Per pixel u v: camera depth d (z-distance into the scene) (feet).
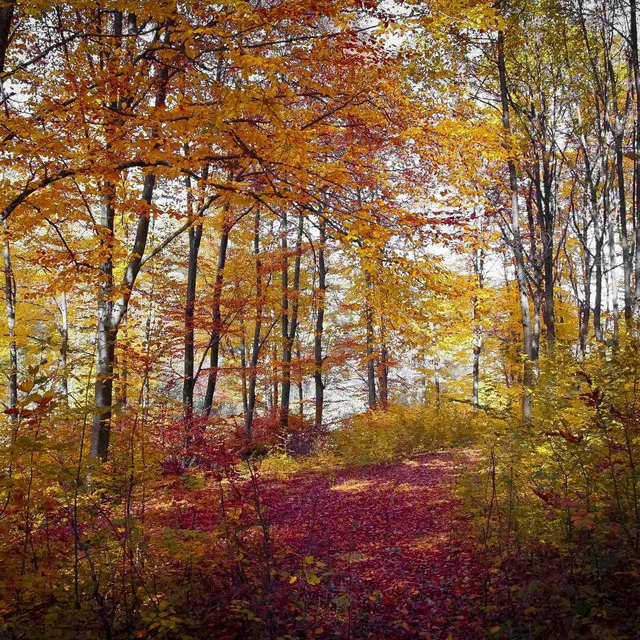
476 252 57.82
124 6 15.16
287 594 15.65
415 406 63.52
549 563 13.64
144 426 17.72
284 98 17.80
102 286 26.81
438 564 19.15
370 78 19.69
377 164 24.04
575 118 43.34
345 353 65.51
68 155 17.44
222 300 43.47
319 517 26.99
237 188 19.53
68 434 14.08
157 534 13.78
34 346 12.37
